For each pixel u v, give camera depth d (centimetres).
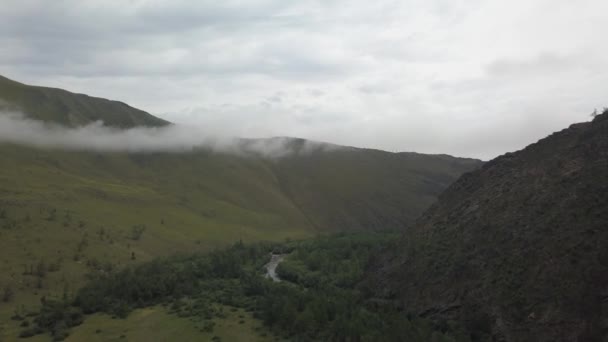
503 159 16975
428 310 12538
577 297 9281
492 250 12431
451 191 18288
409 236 17862
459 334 10681
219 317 13575
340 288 16900
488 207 14462
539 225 11719
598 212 10531
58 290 18312
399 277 15162
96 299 15225
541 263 10619
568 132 14650
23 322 14150
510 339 9875
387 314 12406
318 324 12200
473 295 11688
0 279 18375
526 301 10206
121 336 12581
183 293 16162
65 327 13488
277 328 12494
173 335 12444
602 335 8531
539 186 13175
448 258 13800
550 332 9300
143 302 15362
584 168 12212
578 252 10031
